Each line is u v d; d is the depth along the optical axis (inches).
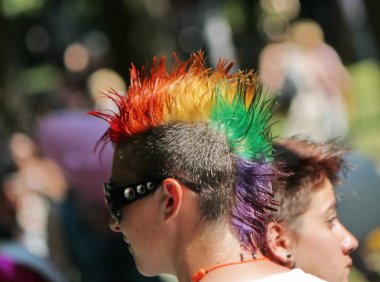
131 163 179.3
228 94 184.2
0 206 399.9
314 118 861.2
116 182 181.6
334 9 1162.0
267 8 1167.6
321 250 215.6
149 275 182.5
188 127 178.7
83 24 1031.6
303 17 1208.2
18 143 522.9
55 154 477.4
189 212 175.2
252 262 174.2
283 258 203.8
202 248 174.6
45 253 479.8
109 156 463.2
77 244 479.2
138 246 180.7
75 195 479.2
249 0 1159.0
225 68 189.0
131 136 180.7
